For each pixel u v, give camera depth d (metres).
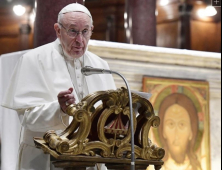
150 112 6.36
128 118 6.26
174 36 25.95
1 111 9.72
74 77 7.85
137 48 11.21
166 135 11.75
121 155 6.09
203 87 12.25
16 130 9.48
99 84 7.98
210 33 26.20
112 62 11.03
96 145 5.94
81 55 7.33
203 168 12.04
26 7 28.09
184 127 11.96
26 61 7.49
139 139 6.42
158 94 11.69
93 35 27.81
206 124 12.20
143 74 11.50
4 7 28.23
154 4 16.41
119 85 11.17
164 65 11.77
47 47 7.85
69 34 7.20
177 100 11.95
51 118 6.72
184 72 12.09
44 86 7.32
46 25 10.59
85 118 5.88
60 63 7.70
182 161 11.81
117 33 27.48
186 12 25.64
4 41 28.39
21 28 28.11
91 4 27.83
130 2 16.44
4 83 9.77
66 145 5.72
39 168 7.25
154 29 16.33
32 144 7.30
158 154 6.37
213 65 12.34
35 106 7.04
